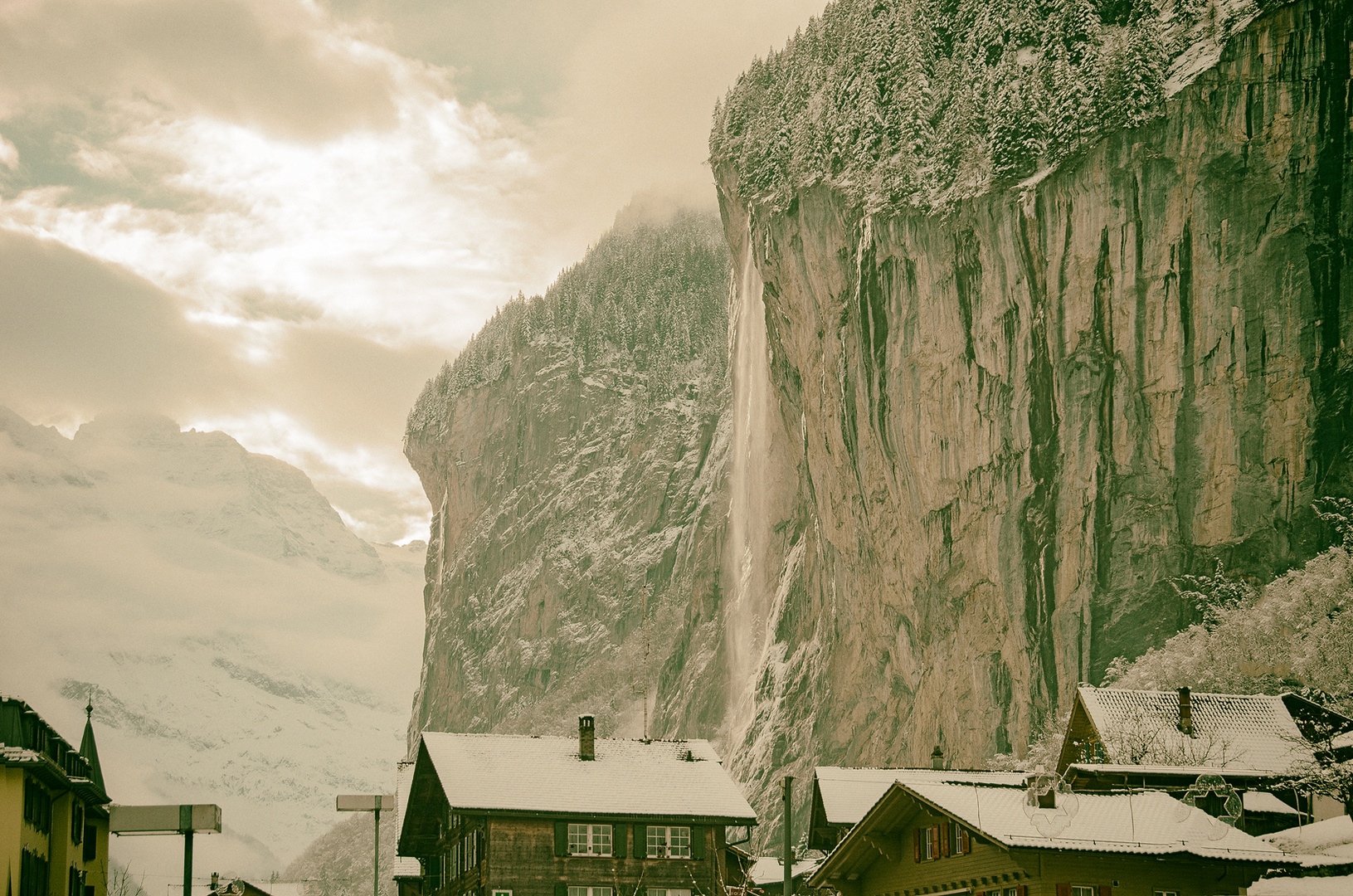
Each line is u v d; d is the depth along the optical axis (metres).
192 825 51.38
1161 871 48.06
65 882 58.56
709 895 67.50
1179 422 113.38
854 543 143.12
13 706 53.19
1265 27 111.81
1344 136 109.44
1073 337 117.81
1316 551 107.38
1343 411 108.31
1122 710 66.81
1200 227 112.94
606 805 67.56
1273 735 64.56
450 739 71.44
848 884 57.59
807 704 152.12
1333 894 45.59
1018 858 47.94
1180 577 112.25
